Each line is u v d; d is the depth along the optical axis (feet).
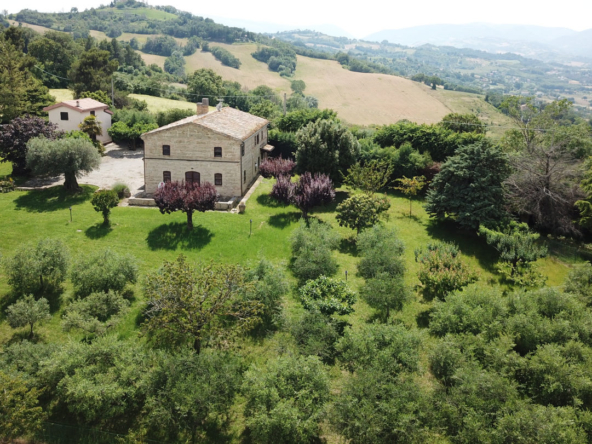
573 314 77.41
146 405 60.18
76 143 135.03
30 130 149.28
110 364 65.82
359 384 59.36
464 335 72.33
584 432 56.54
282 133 189.98
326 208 139.13
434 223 130.72
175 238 111.34
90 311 78.84
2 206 126.62
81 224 116.78
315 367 61.93
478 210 116.88
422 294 93.09
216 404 59.77
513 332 73.87
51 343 71.05
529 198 124.26
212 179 142.51
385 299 80.59
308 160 144.77
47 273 87.30
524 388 65.87
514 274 96.43
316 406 58.18
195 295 68.90
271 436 55.21
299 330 73.20
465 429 56.70
